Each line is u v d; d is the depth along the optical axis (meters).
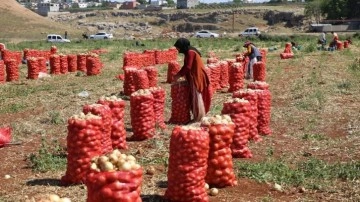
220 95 19.08
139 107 12.00
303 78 23.80
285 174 9.38
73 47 53.88
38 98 18.92
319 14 101.62
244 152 10.56
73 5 191.88
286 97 18.47
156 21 126.75
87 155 8.78
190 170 7.67
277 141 12.12
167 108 16.28
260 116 12.66
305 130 13.27
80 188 8.66
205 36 79.25
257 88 13.24
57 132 13.32
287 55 34.38
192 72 12.52
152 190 8.54
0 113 16.11
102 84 22.62
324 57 34.06
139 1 179.88
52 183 9.03
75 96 19.12
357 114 14.95
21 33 94.44
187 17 124.38
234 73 19.56
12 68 24.97
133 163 6.55
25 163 10.49
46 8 149.00
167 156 10.63
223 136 8.52
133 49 49.84
